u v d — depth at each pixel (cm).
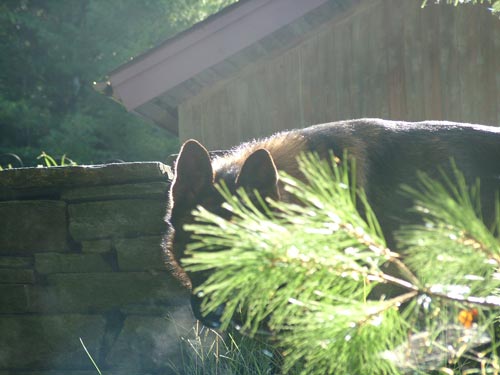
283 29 1079
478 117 1062
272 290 198
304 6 1014
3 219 495
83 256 483
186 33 1037
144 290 471
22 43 3061
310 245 190
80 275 482
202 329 457
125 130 2856
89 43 2925
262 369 399
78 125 2605
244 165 315
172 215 350
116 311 479
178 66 1046
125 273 474
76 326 480
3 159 2459
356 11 1112
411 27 1091
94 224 481
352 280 208
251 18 1023
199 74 1106
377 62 1105
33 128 2777
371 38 1108
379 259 200
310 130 402
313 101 1133
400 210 380
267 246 188
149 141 2816
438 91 1079
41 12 3123
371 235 195
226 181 346
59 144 2558
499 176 388
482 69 1058
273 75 1148
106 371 472
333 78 1124
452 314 207
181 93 1157
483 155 394
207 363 441
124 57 2811
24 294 488
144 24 2917
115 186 477
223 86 1166
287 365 217
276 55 1145
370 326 200
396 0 1097
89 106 3016
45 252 489
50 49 2980
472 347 278
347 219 190
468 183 383
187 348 456
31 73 3030
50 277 488
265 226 191
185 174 347
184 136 1178
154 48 1047
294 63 1140
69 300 484
